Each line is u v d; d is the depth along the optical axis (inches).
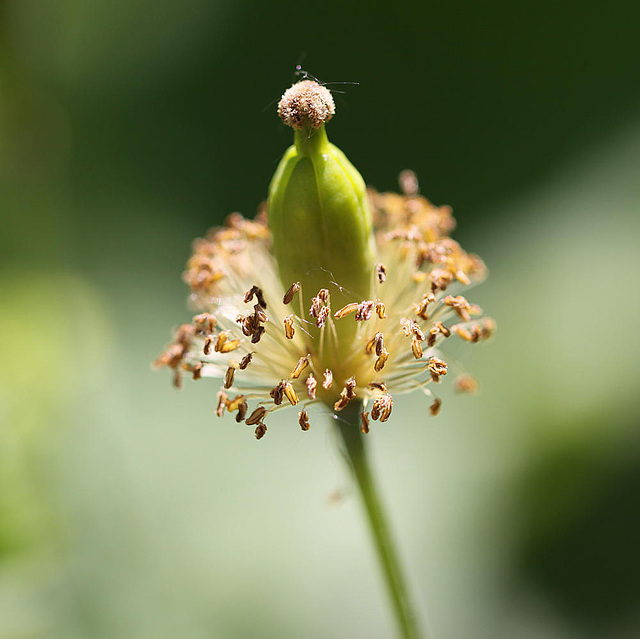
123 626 9.5
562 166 10.7
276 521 9.9
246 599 9.6
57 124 11.8
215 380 11.1
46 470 9.7
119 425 10.4
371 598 9.5
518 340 10.0
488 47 11.0
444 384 10.3
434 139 11.0
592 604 9.3
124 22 12.1
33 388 9.9
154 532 9.9
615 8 10.7
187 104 11.9
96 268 11.3
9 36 11.4
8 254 11.3
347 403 7.5
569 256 10.2
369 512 7.8
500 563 9.5
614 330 9.7
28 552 9.6
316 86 7.4
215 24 11.9
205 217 11.4
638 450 9.5
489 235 10.7
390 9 11.1
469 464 9.7
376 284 7.7
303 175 7.5
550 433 9.6
